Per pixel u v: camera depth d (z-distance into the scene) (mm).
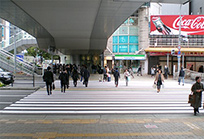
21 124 6762
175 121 7289
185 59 32531
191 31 31750
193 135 5859
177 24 31906
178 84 19250
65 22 18766
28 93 13422
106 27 21438
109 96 12523
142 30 34375
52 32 24438
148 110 8984
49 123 6902
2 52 26391
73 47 31016
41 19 17641
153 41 32906
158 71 14312
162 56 33125
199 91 7953
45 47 31281
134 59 33719
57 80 21969
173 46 32125
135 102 10734
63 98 11695
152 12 38344
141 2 12445
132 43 35156
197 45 31797
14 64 25109
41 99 11344
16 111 8602
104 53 35562
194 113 8219
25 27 21812
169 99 11695
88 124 6828
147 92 14375
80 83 19328
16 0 12312
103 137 5605
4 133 5852
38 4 13125
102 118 7648
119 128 6418
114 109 9117
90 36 27641
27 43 35438
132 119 7523
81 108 9258
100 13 15508
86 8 14016
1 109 8930
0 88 14984
